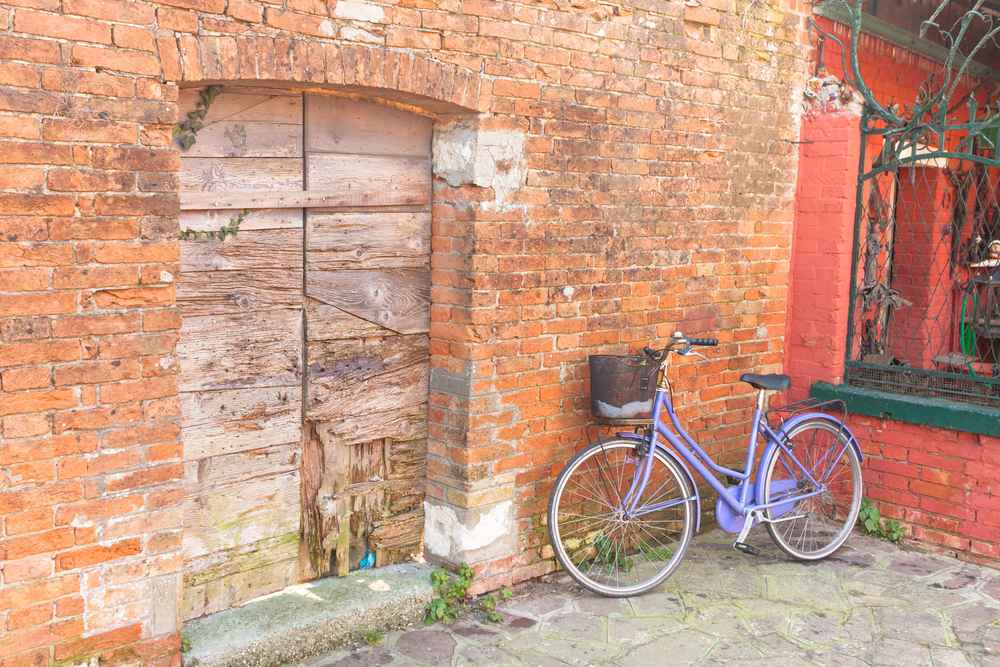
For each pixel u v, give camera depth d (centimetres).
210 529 405
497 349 458
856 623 458
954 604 485
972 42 848
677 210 532
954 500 556
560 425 493
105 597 345
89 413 333
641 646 426
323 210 423
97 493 339
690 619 456
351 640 421
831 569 529
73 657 340
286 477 429
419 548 486
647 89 504
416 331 464
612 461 517
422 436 478
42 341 320
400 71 401
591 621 451
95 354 332
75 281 324
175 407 354
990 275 719
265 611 415
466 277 448
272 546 429
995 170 883
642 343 525
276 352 417
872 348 671
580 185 480
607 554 513
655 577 485
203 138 380
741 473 515
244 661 387
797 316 618
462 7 421
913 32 738
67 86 315
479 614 455
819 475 570
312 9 372
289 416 425
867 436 589
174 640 366
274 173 403
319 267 425
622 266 508
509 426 470
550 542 489
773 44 575
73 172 319
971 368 645
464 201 446
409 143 448
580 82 472
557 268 477
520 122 450
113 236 331
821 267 606
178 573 363
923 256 820
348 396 445
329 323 432
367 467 461
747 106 564
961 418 543
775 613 467
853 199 600
